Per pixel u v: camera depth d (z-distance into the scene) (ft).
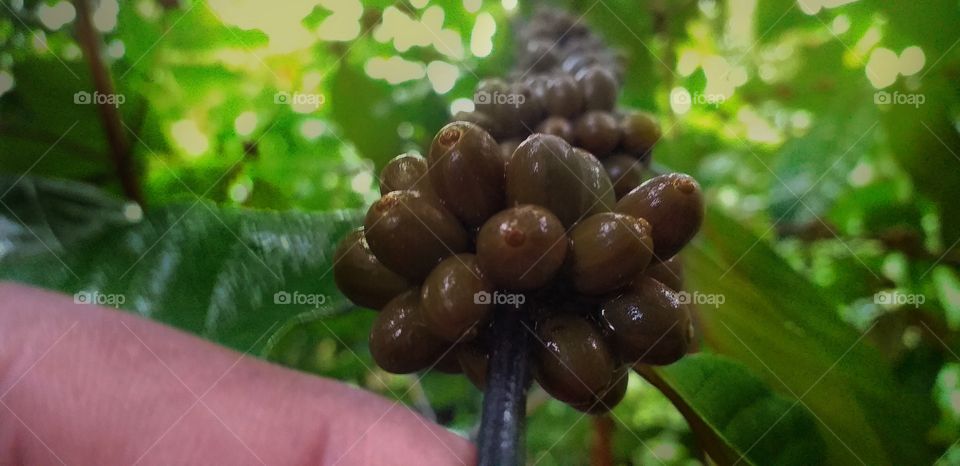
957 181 0.60
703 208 0.34
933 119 0.60
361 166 0.65
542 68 0.51
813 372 0.51
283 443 0.37
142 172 0.56
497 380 0.32
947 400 0.59
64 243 0.45
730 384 0.47
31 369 0.36
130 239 0.46
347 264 0.37
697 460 0.61
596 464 0.51
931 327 0.61
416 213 0.33
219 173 0.62
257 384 0.38
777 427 0.46
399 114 0.62
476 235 0.35
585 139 0.45
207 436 0.37
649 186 0.34
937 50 0.61
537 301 0.34
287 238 0.47
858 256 0.64
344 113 0.62
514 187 0.33
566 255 0.32
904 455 0.50
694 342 0.50
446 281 0.32
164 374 0.37
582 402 0.34
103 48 0.55
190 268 0.45
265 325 0.45
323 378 0.39
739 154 0.68
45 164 0.52
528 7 0.58
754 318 0.52
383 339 0.34
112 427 0.36
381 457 0.37
